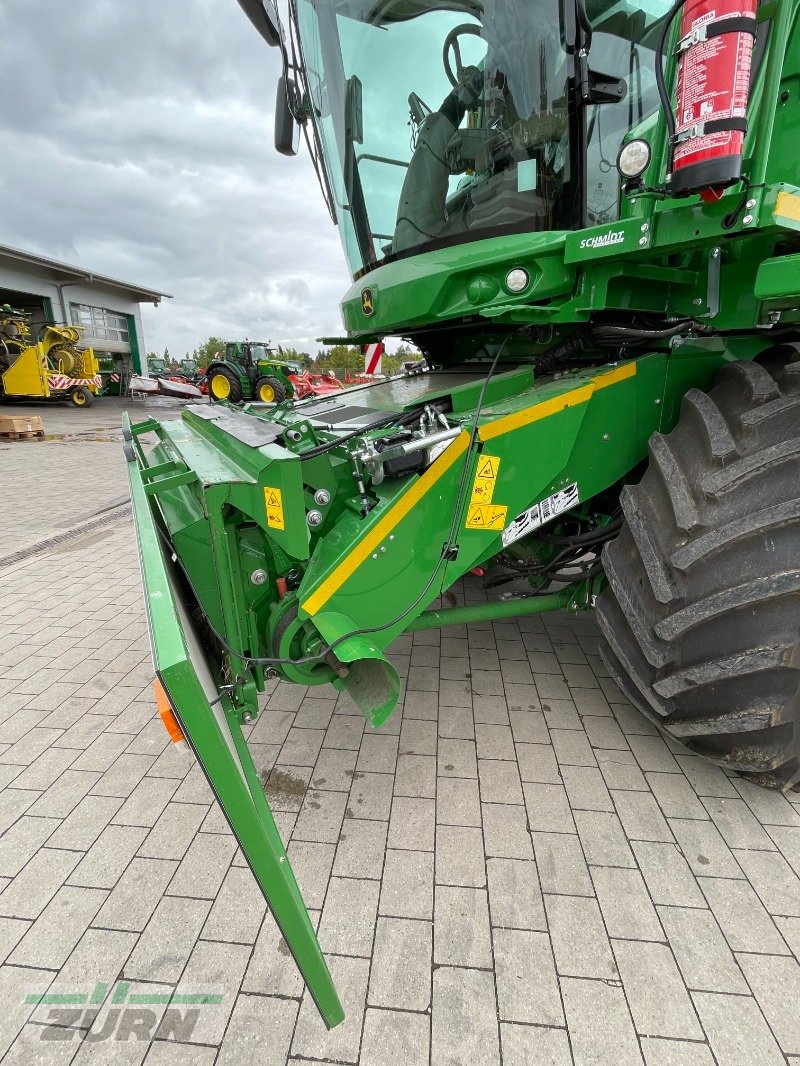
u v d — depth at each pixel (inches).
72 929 72.9
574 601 111.4
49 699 120.7
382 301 109.3
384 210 116.0
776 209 65.4
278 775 97.3
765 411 78.0
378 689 83.1
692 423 86.7
